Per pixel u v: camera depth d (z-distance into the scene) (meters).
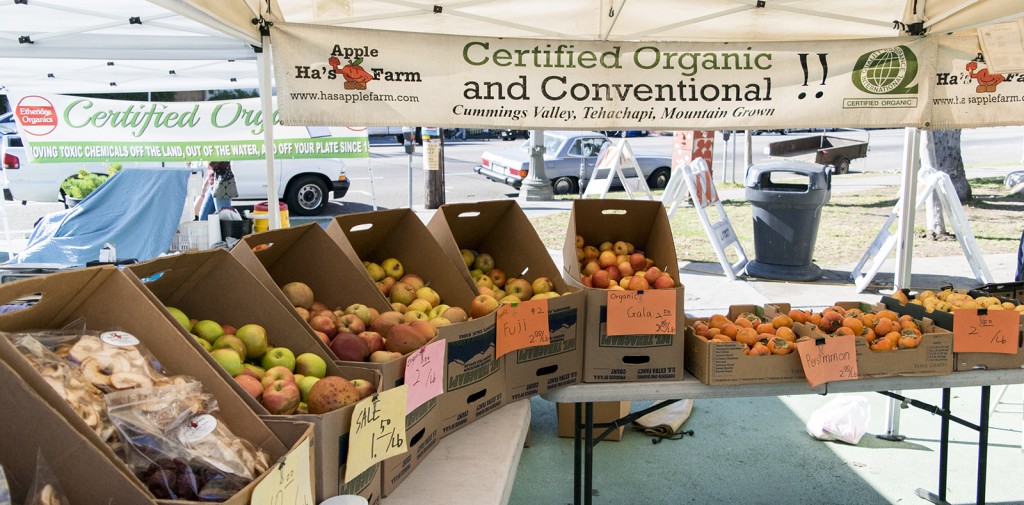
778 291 8.14
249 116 8.43
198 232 5.62
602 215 3.62
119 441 1.39
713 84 3.75
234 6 3.07
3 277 4.37
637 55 3.68
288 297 2.50
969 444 4.62
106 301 1.65
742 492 4.06
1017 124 3.91
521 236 3.52
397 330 2.34
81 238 5.45
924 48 3.81
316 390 1.87
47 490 1.25
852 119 3.83
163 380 1.55
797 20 3.98
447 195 16.95
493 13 3.91
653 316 3.11
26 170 12.49
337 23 3.70
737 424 4.95
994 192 16.16
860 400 4.87
